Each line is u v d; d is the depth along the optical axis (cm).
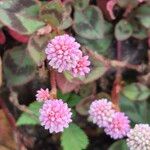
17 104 10
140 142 9
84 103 10
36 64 10
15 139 10
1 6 9
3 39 10
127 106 10
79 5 10
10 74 10
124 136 10
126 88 10
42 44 9
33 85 10
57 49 8
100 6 10
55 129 8
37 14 9
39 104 9
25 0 9
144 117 10
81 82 9
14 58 10
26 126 10
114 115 9
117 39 10
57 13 9
